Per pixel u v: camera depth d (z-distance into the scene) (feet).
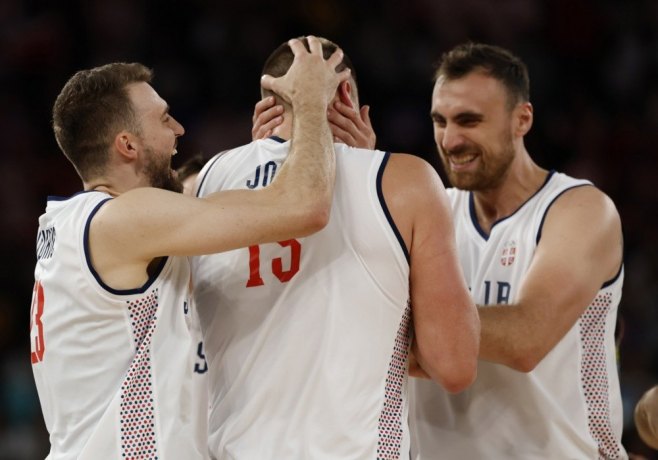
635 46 121.39
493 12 118.83
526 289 34.32
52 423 29.55
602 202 36.45
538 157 111.45
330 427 27.45
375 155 28.96
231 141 102.83
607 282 36.32
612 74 119.44
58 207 29.37
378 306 27.99
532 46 119.14
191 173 43.47
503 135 37.40
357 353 27.76
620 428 36.76
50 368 29.07
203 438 29.68
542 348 33.58
